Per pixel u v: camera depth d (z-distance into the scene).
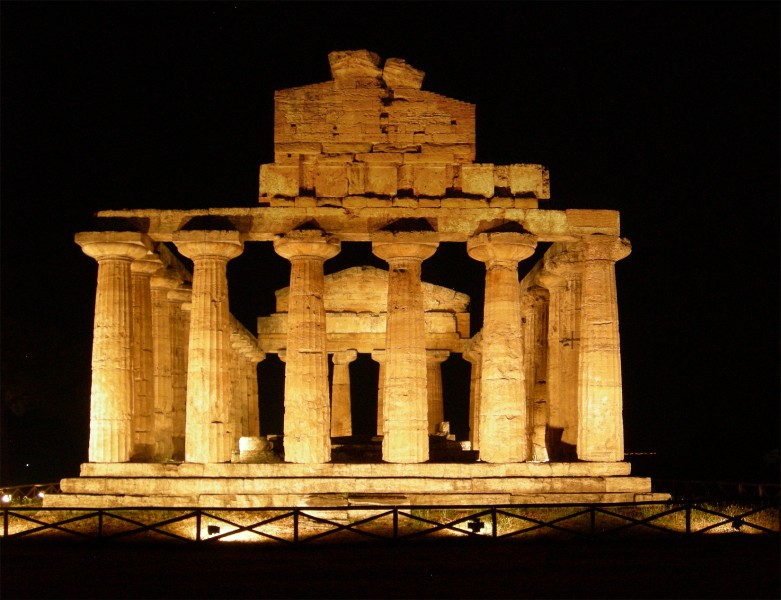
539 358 36.97
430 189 29.39
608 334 29.28
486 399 28.92
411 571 20.42
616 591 18.91
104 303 29.06
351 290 47.97
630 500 27.45
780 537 23.92
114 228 29.12
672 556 21.69
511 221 29.22
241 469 27.86
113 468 28.12
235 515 26.33
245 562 21.20
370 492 27.48
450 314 47.81
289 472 27.86
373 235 28.78
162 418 34.25
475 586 19.27
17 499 33.47
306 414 28.53
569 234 29.33
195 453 28.38
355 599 18.38
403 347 28.86
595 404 29.03
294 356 28.88
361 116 29.64
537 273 35.31
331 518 26.44
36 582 19.52
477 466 27.91
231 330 40.38
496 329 29.06
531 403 37.22
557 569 20.56
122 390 28.89
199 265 29.22
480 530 25.22
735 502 28.66
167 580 19.69
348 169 29.41
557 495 27.44
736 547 22.67
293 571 20.41
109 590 18.95
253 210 29.17
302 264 29.17
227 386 29.22
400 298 29.05
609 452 28.89
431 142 29.53
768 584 19.31
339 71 29.81
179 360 37.38
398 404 28.61
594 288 29.48
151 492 27.56
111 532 25.11
